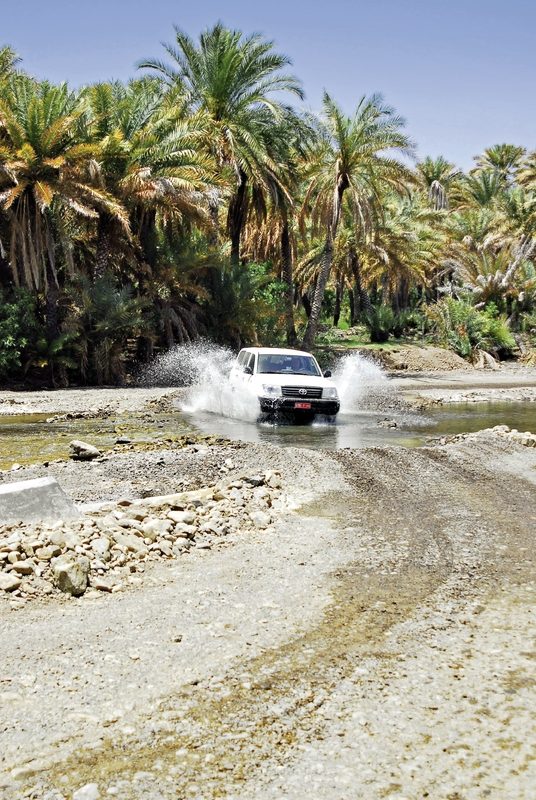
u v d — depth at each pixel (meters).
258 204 38.41
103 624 4.79
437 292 70.81
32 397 22.70
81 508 7.64
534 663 4.17
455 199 77.06
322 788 3.00
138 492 9.03
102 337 29.02
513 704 3.69
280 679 3.98
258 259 46.44
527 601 5.23
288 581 5.70
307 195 36.94
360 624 4.79
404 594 5.38
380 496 8.87
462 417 19.61
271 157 36.25
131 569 5.99
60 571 5.40
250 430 15.62
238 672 4.06
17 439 14.05
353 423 17.39
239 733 3.42
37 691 3.83
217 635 4.60
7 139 27.97
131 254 32.03
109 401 21.48
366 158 35.72
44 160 26.20
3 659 4.21
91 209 27.61
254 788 3.01
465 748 3.28
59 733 3.42
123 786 3.02
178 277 32.12
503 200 61.56
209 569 6.05
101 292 28.45
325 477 9.88
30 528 6.49
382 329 50.34
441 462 10.96
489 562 6.20
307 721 3.53
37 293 29.70
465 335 47.84
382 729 3.45
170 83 35.34
